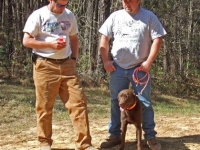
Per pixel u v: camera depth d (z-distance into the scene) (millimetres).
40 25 4820
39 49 4910
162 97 16562
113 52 5293
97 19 17406
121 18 5211
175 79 18781
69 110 4957
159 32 5141
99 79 16672
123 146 5164
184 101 16234
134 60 5184
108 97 14289
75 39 5168
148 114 5273
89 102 12445
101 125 7250
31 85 15531
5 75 16922
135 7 5086
